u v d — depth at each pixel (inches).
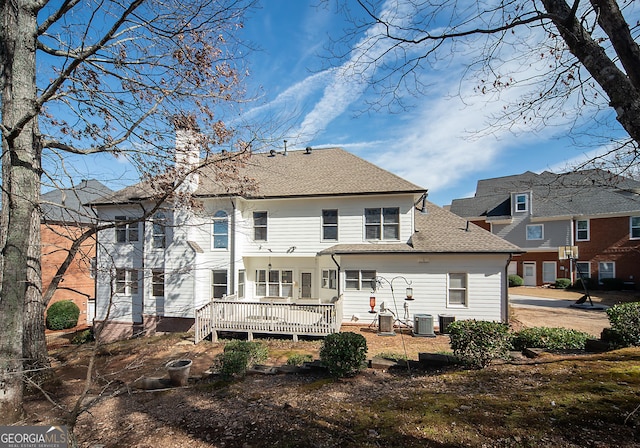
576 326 501.7
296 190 565.3
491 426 140.3
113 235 594.6
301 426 164.2
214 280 553.3
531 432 132.1
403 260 516.7
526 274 1030.4
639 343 246.8
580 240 944.3
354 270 530.9
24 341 271.7
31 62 228.5
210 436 165.2
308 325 452.8
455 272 502.3
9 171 225.5
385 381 229.1
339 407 183.3
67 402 238.4
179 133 330.3
